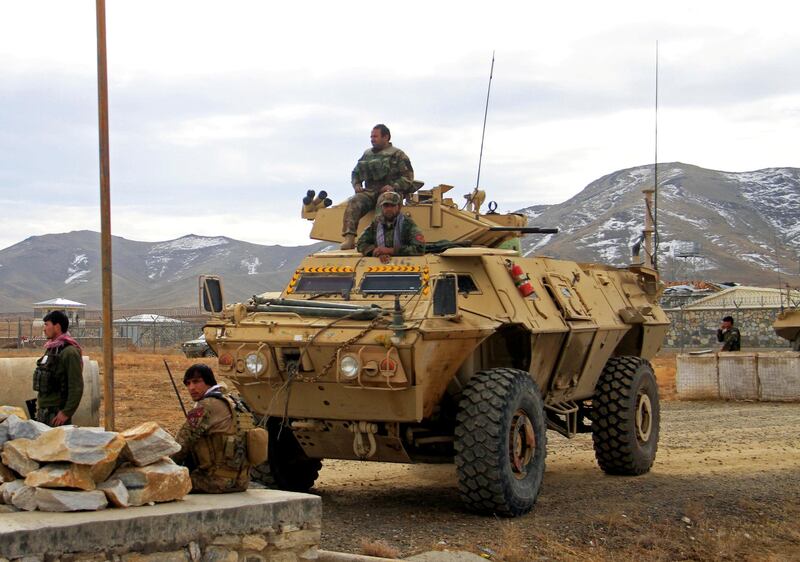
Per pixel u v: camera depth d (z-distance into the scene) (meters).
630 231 196.75
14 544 4.66
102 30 8.84
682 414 19.25
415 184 12.30
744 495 10.55
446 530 8.58
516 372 9.61
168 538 5.16
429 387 9.15
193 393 6.68
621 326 12.54
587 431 12.70
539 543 8.31
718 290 67.31
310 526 5.76
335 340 8.88
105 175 8.80
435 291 9.67
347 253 10.76
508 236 12.62
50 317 8.66
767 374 21.88
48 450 5.21
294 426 9.55
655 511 9.68
